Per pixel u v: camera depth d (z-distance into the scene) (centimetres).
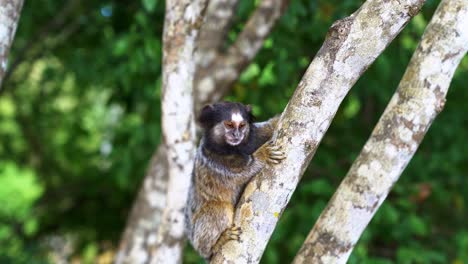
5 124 1708
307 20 1139
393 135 678
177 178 793
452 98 1271
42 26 1458
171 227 838
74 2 1403
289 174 580
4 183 1728
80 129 1645
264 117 1200
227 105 808
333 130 1321
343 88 573
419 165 1198
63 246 1716
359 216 680
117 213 1600
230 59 1088
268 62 1138
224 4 1121
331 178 1216
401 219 1093
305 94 577
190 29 750
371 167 682
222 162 777
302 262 688
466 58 1405
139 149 1312
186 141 775
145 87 1219
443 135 1252
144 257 1099
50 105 1652
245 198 596
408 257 1034
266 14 1078
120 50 1043
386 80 1163
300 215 1109
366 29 565
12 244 1532
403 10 561
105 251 1617
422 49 675
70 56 1445
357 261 985
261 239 588
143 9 1113
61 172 1714
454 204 1248
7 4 719
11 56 1550
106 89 1502
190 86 766
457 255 1125
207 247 784
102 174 1600
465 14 657
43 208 1634
